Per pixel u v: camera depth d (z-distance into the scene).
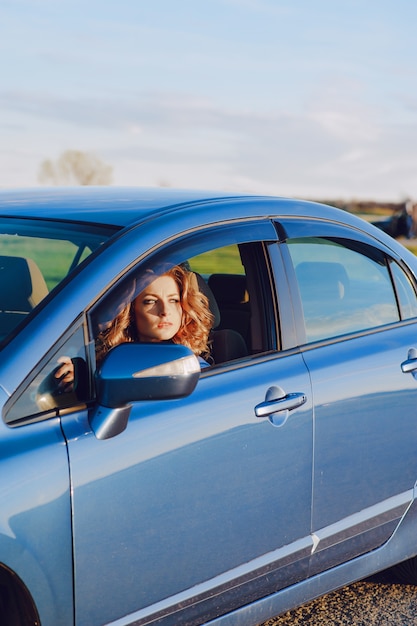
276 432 3.12
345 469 3.41
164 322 3.13
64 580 2.53
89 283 2.75
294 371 3.25
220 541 2.96
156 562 2.77
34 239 3.02
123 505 2.66
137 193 3.47
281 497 3.16
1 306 2.99
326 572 3.45
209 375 3.04
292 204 3.56
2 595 2.48
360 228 3.80
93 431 2.62
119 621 2.70
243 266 3.35
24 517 2.43
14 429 2.50
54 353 2.62
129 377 2.60
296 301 3.38
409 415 3.68
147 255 2.92
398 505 3.69
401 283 3.90
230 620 3.08
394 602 4.10
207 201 3.32
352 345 3.53
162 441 2.77
